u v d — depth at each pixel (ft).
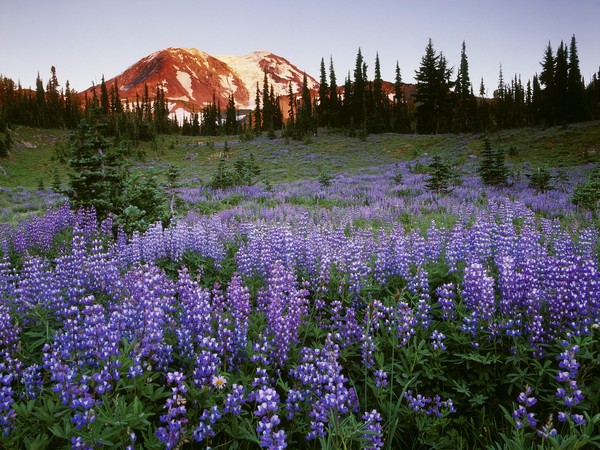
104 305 19.06
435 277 23.95
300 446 12.17
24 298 17.34
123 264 27.09
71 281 20.29
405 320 15.96
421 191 86.17
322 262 22.59
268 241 27.35
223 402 12.03
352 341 16.70
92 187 45.14
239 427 11.37
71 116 435.53
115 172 47.50
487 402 14.67
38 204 98.32
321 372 13.21
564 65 244.01
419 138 248.52
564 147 175.22
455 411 13.87
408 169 149.59
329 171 177.27
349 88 322.14
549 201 67.82
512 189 89.04
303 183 122.52
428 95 285.23
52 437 10.99
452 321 17.48
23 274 23.32
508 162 163.32
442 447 12.67
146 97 497.46
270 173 181.47
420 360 15.15
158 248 29.37
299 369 13.46
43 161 284.82
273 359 14.87
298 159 221.05
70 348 13.33
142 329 14.44
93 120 46.60
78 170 45.93
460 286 21.65
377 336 16.61
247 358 14.69
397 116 315.58
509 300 16.90
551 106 247.09
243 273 24.27
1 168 249.14
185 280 17.13
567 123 234.79
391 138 258.78
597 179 61.62
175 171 66.80
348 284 21.62
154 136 336.70
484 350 16.03
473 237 28.53
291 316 16.14
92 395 11.07
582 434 10.61
